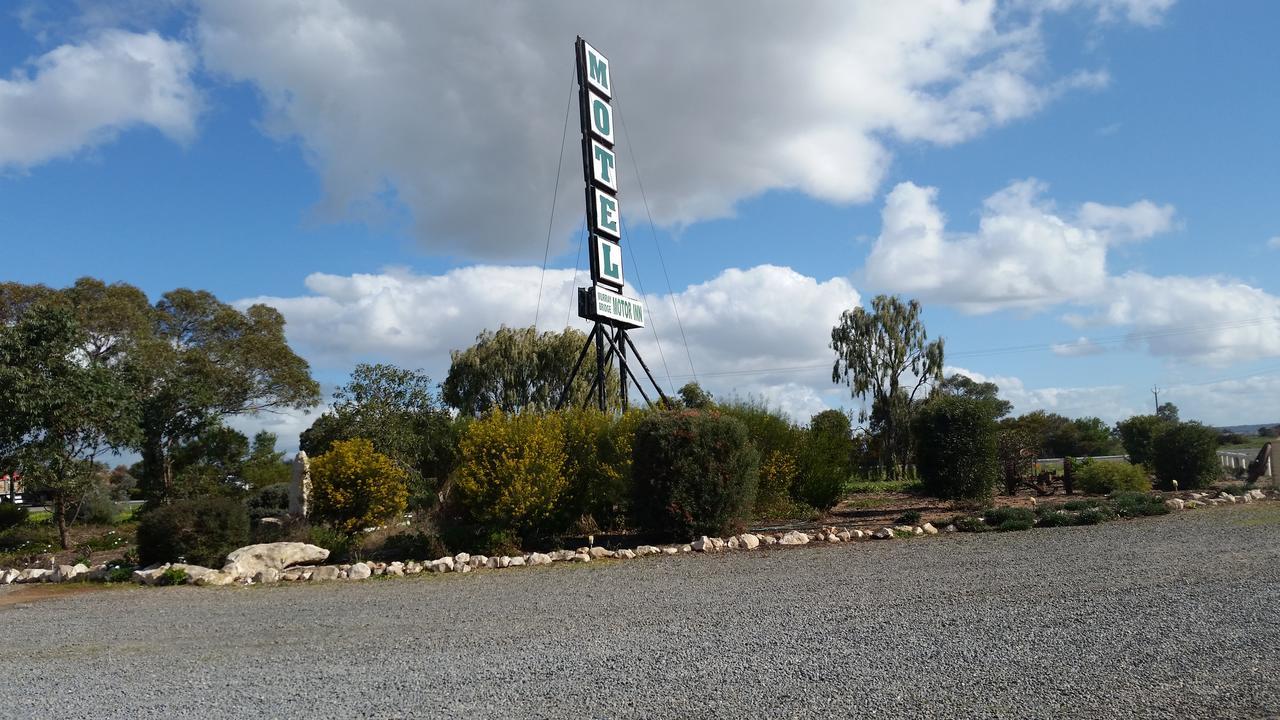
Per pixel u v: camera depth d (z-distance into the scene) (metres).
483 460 13.83
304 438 36.47
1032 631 6.36
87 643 7.83
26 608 10.30
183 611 9.45
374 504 15.20
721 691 5.14
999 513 14.10
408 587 10.58
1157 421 25.25
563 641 6.82
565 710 4.91
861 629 6.71
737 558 11.69
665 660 5.97
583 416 15.73
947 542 12.32
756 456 14.02
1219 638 5.92
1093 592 7.85
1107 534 12.21
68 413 17.55
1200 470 20.81
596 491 14.82
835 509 18.70
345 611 8.93
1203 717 4.35
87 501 22.80
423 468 20.17
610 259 20.56
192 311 35.38
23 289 31.36
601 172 20.69
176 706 5.41
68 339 18.41
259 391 35.03
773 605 8.00
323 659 6.61
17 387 16.70
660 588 9.39
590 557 12.38
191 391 24.44
